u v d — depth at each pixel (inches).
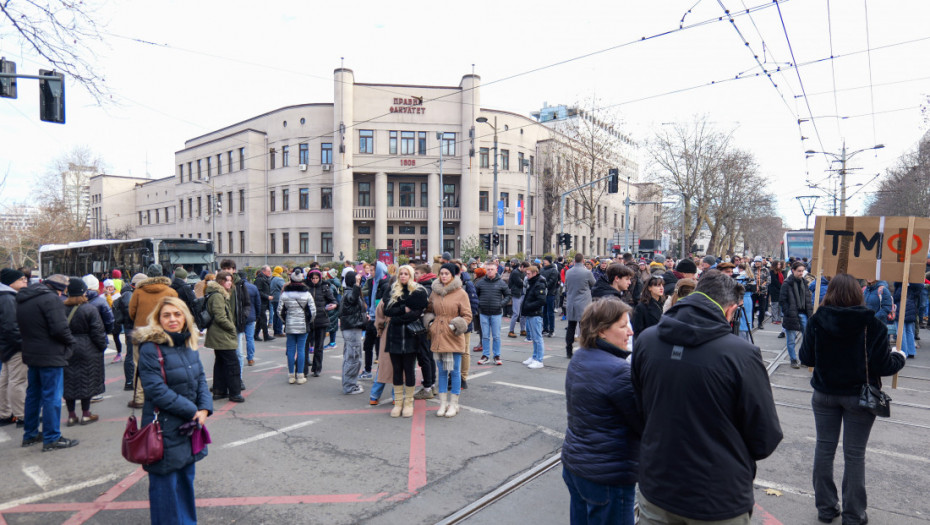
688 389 83.9
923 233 203.5
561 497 163.6
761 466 189.0
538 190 1728.6
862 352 140.8
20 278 239.1
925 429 226.1
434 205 1518.2
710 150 1492.4
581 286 366.9
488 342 366.9
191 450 131.4
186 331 133.2
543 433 221.0
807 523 149.9
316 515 151.5
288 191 1581.0
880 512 154.6
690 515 83.6
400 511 153.8
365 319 292.7
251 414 249.4
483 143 1565.0
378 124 1498.5
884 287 355.3
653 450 87.3
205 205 1860.2
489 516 151.3
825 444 149.7
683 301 90.8
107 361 404.5
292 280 309.1
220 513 152.6
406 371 243.8
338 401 273.1
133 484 174.9
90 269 911.7
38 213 2034.9
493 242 1045.2
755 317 580.4
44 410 203.6
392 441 211.8
